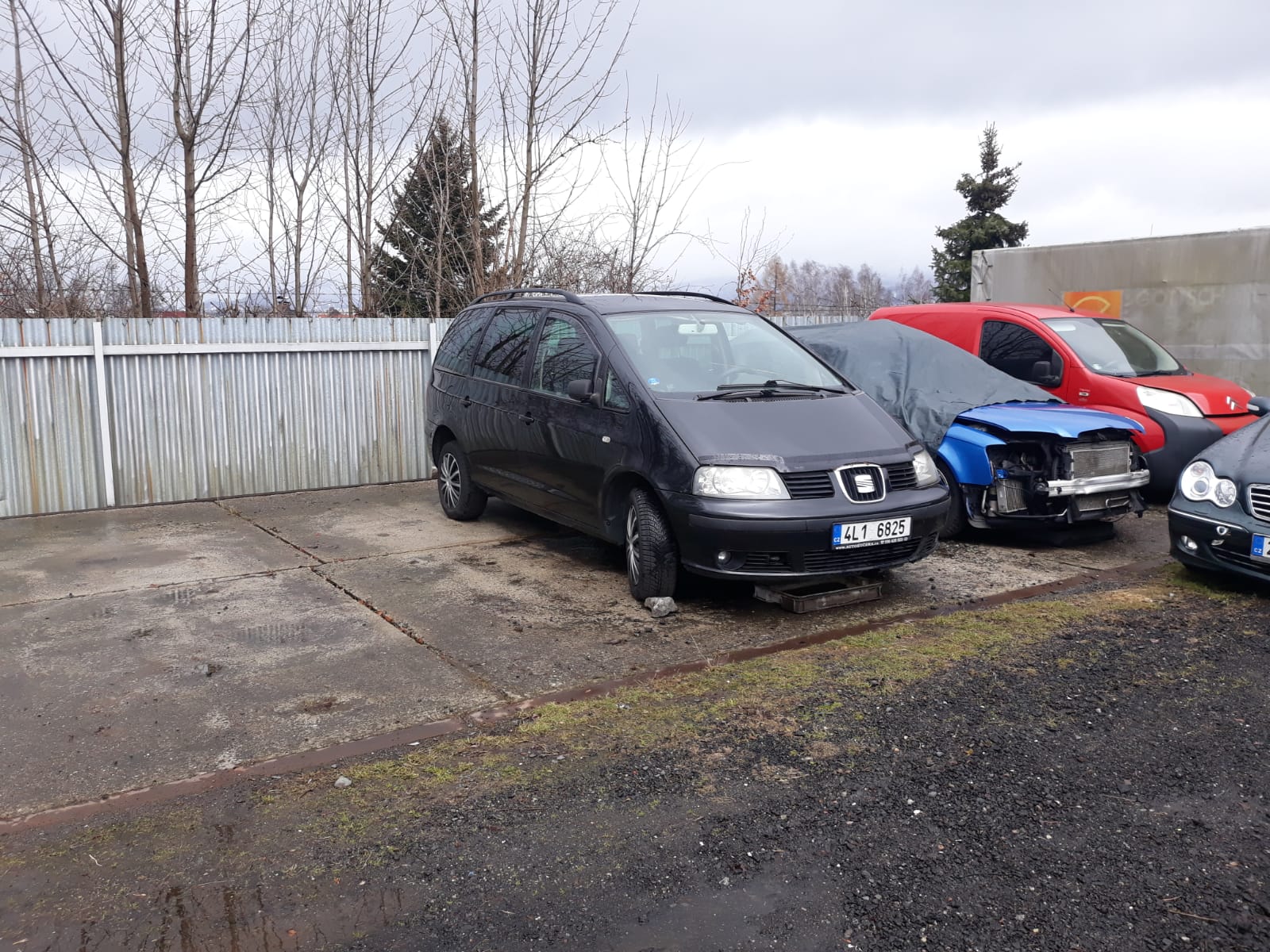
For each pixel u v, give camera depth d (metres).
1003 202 34.88
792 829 3.19
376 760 3.73
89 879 2.95
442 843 3.13
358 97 11.89
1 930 2.70
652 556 5.54
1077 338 8.95
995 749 3.76
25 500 8.17
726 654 4.88
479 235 11.95
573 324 6.50
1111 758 3.68
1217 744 3.79
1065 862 2.98
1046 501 6.77
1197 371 10.45
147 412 8.59
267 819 3.30
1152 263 10.70
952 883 2.88
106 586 6.09
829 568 5.24
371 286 12.30
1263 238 9.84
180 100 10.24
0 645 5.00
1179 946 2.59
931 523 5.49
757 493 5.14
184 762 3.72
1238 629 5.17
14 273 10.27
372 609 5.62
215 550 7.04
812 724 4.01
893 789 3.46
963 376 7.91
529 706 4.24
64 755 3.77
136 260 10.32
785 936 2.64
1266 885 2.85
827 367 6.61
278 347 9.12
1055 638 5.05
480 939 2.64
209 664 4.73
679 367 6.04
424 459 10.09
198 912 2.78
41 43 9.71
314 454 9.46
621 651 4.92
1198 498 5.93
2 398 8.00
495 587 6.06
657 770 3.62
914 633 5.16
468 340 7.82
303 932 2.68
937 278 35.19
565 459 6.25
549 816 3.30
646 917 2.73
